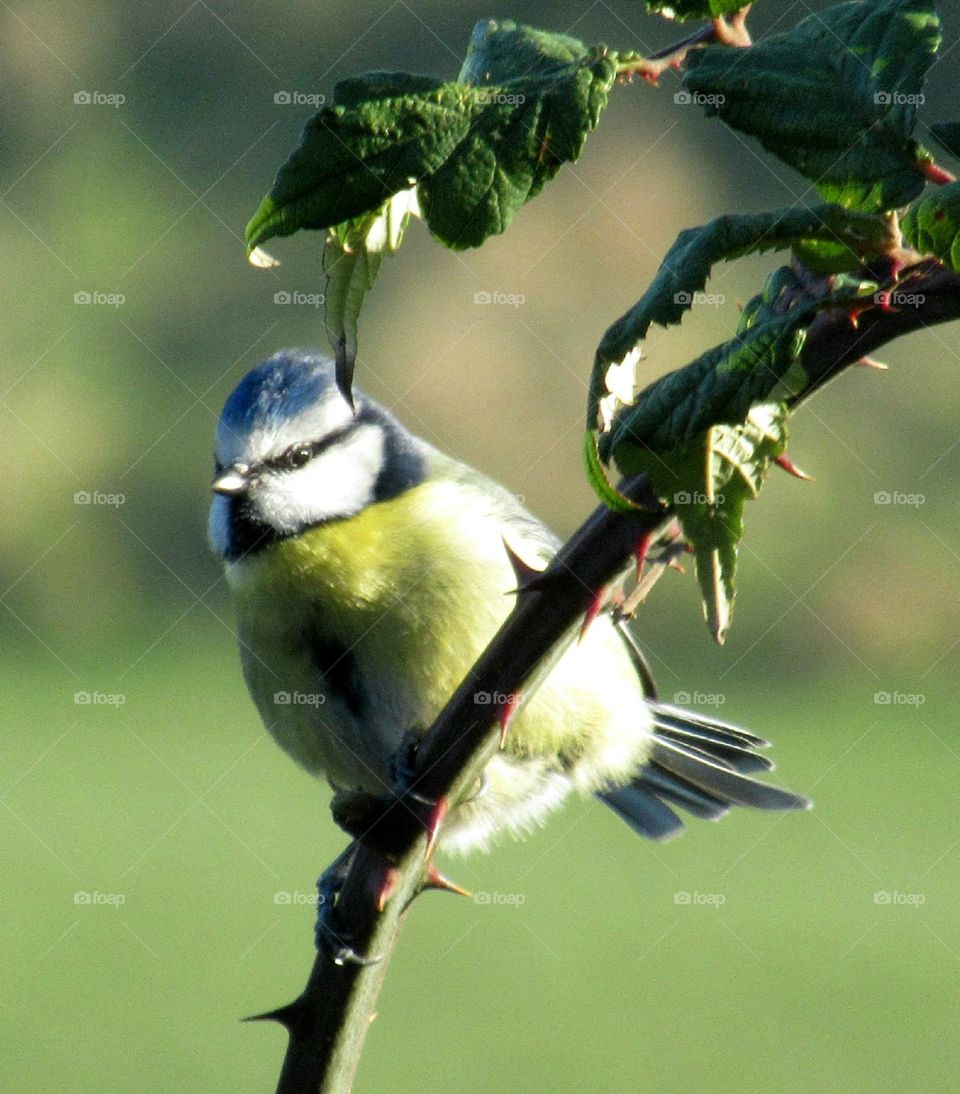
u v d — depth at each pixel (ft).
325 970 8.99
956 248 6.03
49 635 56.24
